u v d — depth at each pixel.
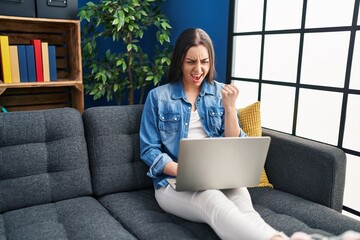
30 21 2.23
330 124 1.85
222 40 2.46
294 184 1.60
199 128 1.58
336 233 1.24
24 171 1.41
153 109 1.56
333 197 1.46
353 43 1.67
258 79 2.27
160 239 1.18
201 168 1.22
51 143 1.49
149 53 3.21
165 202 1.39
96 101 3.05
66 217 1.34
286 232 1.24
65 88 2.62
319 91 1.88
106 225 1.27
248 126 1.73
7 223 1.28
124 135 1.64
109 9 2.29
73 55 2.41
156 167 1.45
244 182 1.33
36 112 1.50
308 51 1.92
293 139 1.63
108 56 2.57
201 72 1.51
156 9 2.83
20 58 2.13
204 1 2.56
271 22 2.13
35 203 1.43
